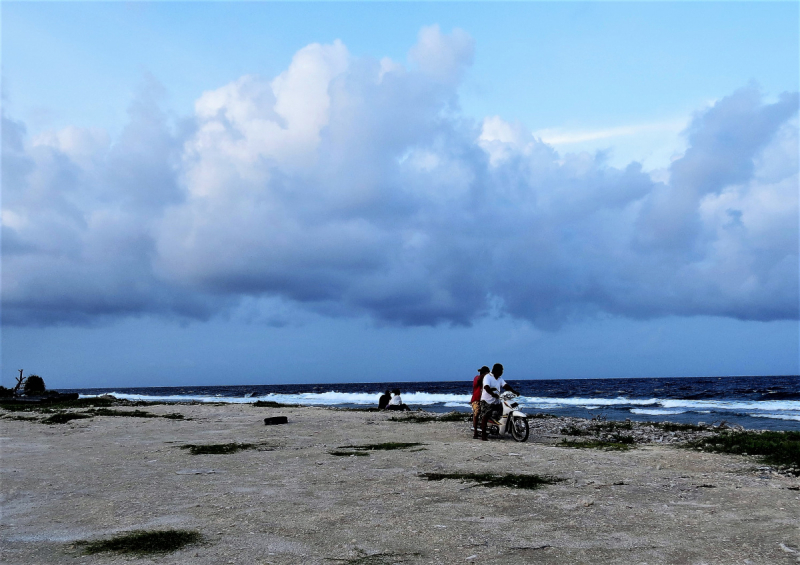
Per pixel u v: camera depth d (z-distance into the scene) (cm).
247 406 3198
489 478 800
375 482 789
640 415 3309
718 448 1116
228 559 461
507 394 1370
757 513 597
